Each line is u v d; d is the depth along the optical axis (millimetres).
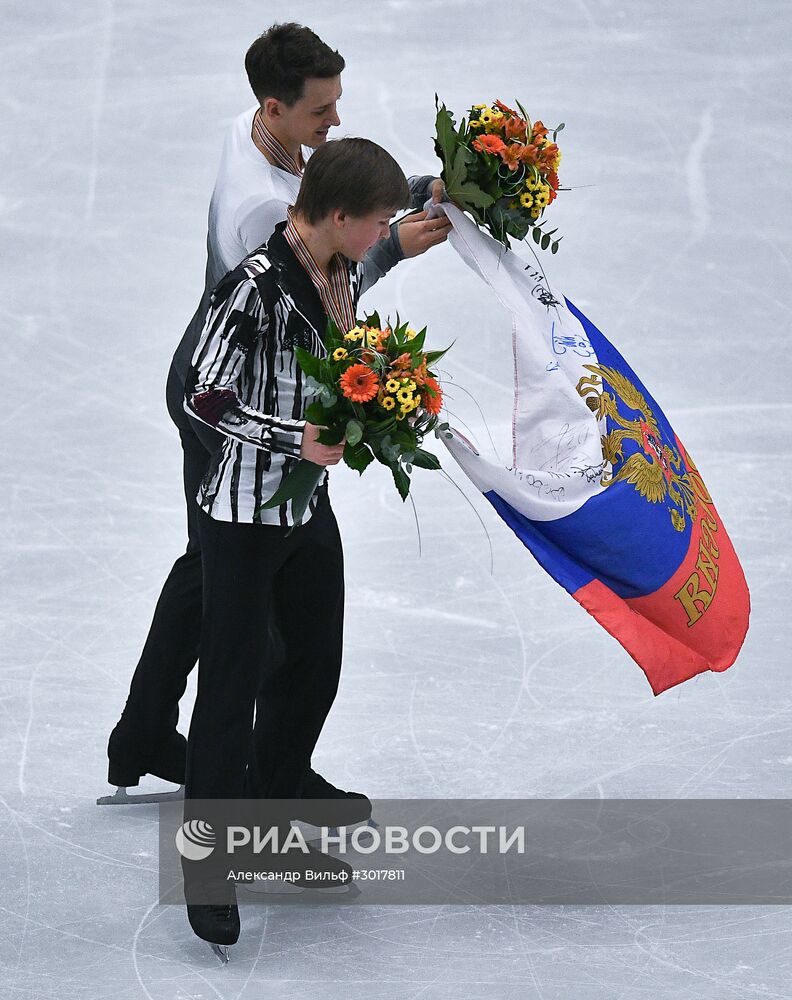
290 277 11633
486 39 36969
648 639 12906
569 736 16016
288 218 11773
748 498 21531
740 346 26500
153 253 28797
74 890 13234
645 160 32844
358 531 20844
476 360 25766
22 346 25641
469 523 21156
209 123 33125
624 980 11930
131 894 13211
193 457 14016
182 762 14758
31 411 23719
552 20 37969
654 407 14055
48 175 31297
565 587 12773
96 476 21969
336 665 13148
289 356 11766
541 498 12617
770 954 12305
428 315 27203
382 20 37500
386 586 19359
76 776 15203
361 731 16078
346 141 11484
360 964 12188
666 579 13125
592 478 12797
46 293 27391
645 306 27734
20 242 29016
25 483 21672
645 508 13031
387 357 11219
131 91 34250
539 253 29391
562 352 13352
